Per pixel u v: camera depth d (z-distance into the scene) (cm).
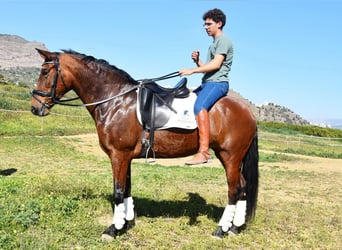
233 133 512
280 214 672
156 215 614
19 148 1425
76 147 1567
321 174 1300
